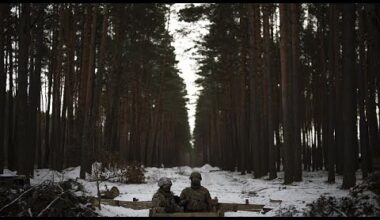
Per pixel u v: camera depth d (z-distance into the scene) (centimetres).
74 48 2839
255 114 2823
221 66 3916
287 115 2014
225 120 4997
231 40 3181
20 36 1656
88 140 2258
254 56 2814
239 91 3997
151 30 3366
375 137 2130
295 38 2136
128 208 1166
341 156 2527
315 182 1992
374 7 1272
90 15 2614
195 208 852
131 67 3841
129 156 3841
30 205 820
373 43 1427
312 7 2973
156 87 4956
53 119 3177
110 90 3138
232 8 2981
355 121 1788
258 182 2180
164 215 786
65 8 2691
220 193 1769
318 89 3416
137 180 2302
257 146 2775
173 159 8419
